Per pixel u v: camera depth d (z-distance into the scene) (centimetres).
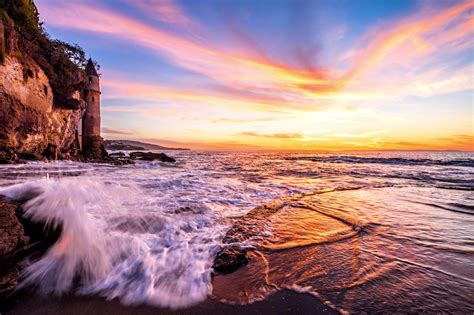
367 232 529
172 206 704
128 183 1112
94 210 545
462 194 1030
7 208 380
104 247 381
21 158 2097
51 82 2455
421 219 634
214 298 297
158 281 328
